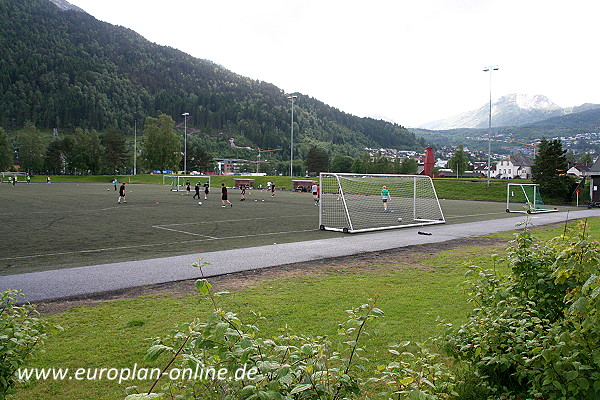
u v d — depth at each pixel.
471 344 4.13
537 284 4.66
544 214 31.86
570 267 3.76
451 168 124.88
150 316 7.25
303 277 10.41
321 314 7.27
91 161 110.06
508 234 19.36
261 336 6.07
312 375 2.72
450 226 23.03
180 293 8.88
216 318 2.86
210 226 21.38
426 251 14.54
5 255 13.27
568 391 3.40
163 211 29.31
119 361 5.42
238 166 176.12
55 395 4.62
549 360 3.34
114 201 38.03
